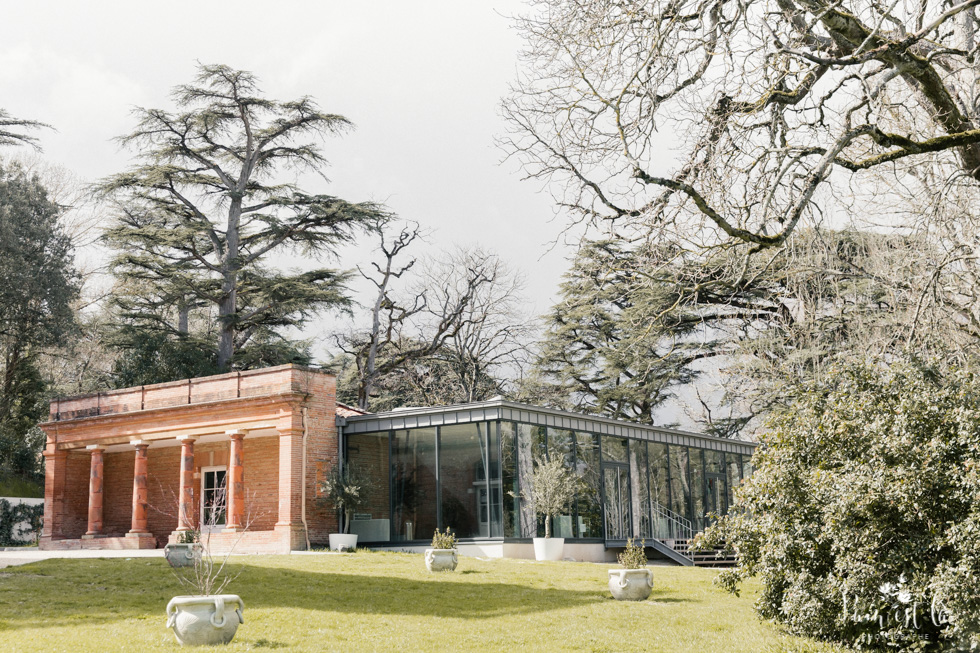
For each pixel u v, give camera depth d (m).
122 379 43.00
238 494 29.47
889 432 10.85
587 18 13.11
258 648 11.57
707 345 41.28
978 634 9.12
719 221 11.87
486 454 27.80
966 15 14.02
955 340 16.69
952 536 9.62
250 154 47.44
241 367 46.12
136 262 41.88
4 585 16.78
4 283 42.91
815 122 12.95
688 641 12.68
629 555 18.14
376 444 30.09
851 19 12.16
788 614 12.34
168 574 18.92
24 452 45.00
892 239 19.14
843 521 10.66
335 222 46.16
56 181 53.75
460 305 55.03
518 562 24.44
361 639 12.56
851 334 24.52
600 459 31.86
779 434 12.52
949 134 12.99
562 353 49.09
